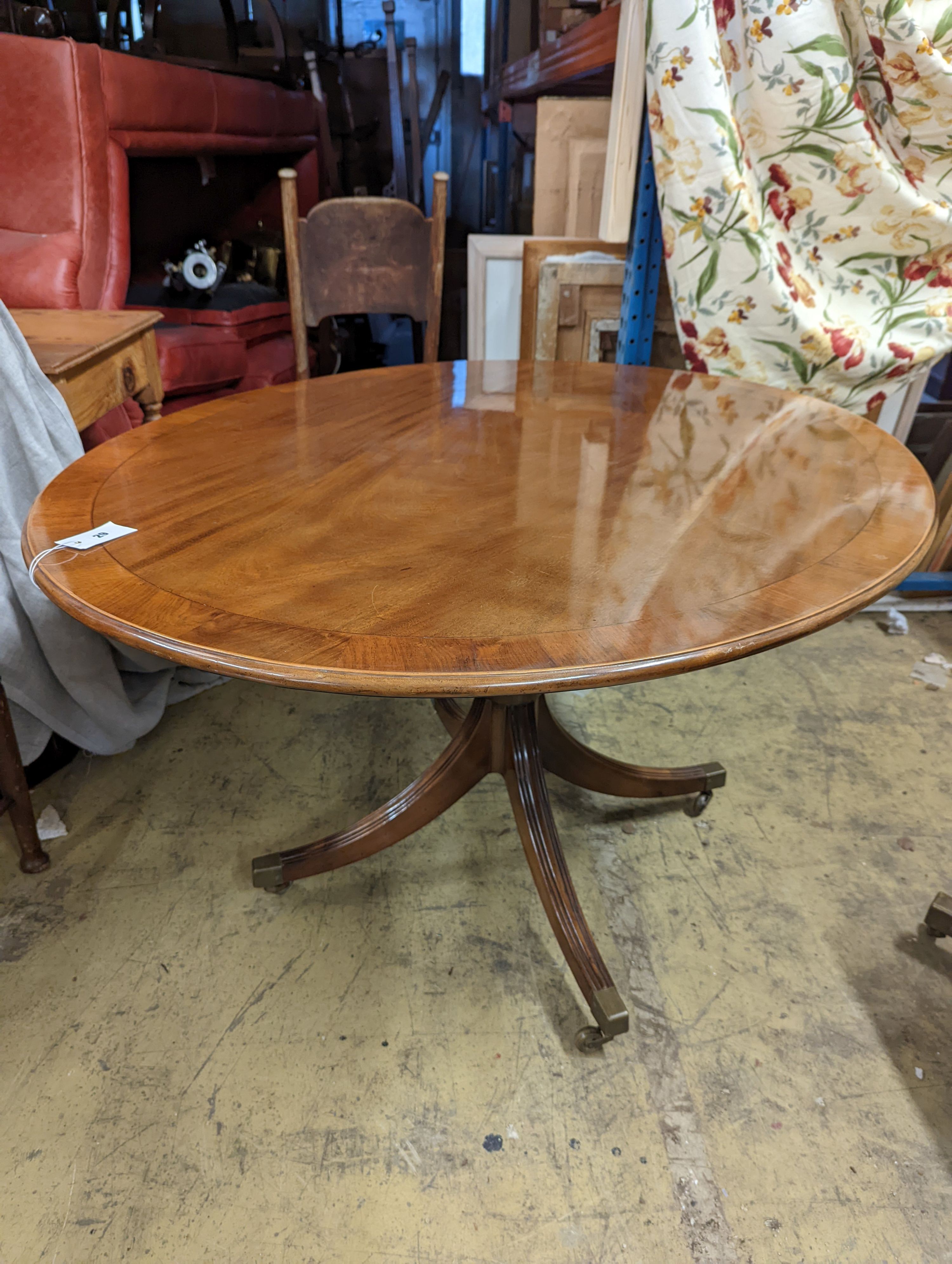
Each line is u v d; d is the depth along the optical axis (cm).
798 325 176
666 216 175
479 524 92
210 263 253
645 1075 108
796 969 124
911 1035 114
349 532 89
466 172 384
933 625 218
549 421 129
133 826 150
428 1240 91
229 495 99
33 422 131
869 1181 97
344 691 64
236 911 133
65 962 123
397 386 149
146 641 69
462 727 136
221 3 298
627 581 79
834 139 164
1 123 219
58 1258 89
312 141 343
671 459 112
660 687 192
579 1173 98
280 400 140
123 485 101
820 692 190
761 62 160
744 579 79
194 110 263
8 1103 104
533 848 126
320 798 157
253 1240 91
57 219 228
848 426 125
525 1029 115
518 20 301
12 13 226
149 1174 97
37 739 152
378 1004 118
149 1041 112
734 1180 97
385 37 346
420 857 145
